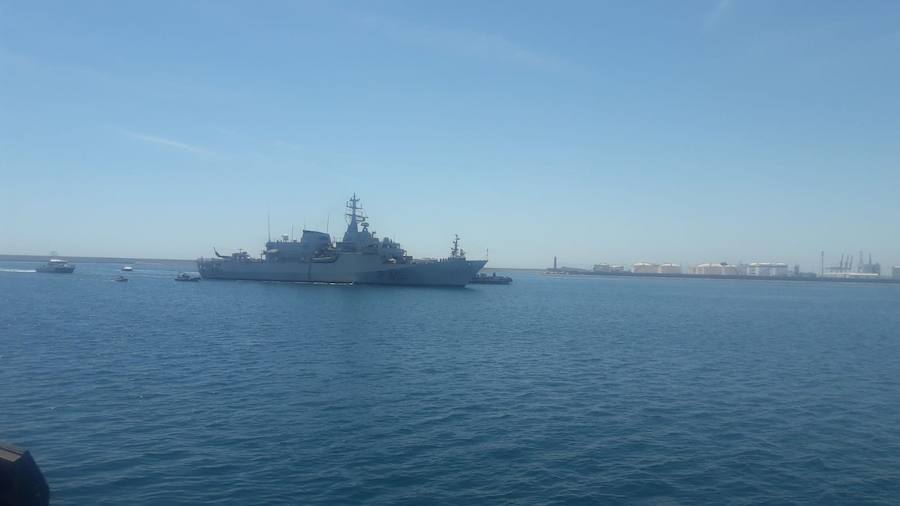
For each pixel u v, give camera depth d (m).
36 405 31.17
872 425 30.80
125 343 52.62
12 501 12.99
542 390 37.25
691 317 100.25
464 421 29.97
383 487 21.66
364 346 53.62
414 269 141.88
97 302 97.38
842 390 39.16
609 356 51.75
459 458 24.67
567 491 21.72
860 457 25.91
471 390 36.75
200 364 43.12
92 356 45.69
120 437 26.28
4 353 46.44
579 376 42.06
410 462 24.12
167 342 53.62
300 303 100.19
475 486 21.94
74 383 36.28
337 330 64.75
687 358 51.84
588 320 88.81
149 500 20.00
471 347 55.19
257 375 39.59
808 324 90.69
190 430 27.45
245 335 59.50
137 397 33.19
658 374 43.56
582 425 29.73
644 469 23.97
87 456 23.89
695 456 25.61
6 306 86.75
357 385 37.28
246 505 19.89
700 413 32.53
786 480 23.25
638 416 31.66
